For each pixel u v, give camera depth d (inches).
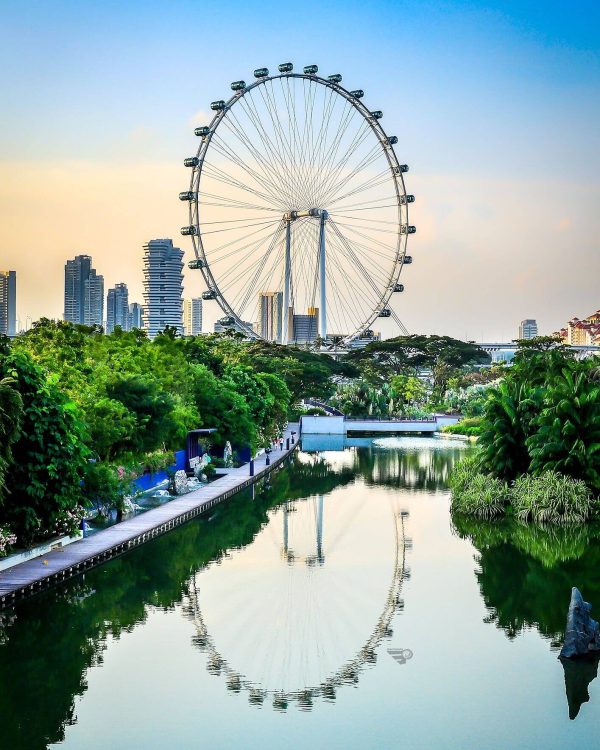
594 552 1993.1
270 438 4394.7
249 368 4544.8
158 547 2048.5
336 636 1429.6
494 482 2534.5
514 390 2679.6
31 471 1684.3
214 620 1517.0
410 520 2417.6
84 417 2092.8
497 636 1428.4
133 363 2933.1
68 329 2915.8
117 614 1550.2
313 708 1170.6
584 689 1225.4
